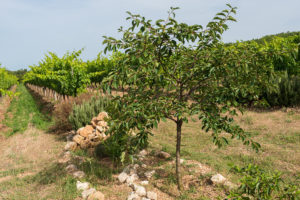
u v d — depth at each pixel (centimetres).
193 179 451
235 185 413
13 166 600
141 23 316
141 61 310
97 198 387
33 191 445
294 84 1048
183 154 600
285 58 1164
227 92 355
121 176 471
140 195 400
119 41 329
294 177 455
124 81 330
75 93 1323
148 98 366
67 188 430
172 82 360
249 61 324
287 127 789
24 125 1055
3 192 446
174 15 319
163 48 351
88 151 641
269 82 372
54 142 788
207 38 353
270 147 635
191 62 357
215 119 338
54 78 1262
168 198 391
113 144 539
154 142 728
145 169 520
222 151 634
